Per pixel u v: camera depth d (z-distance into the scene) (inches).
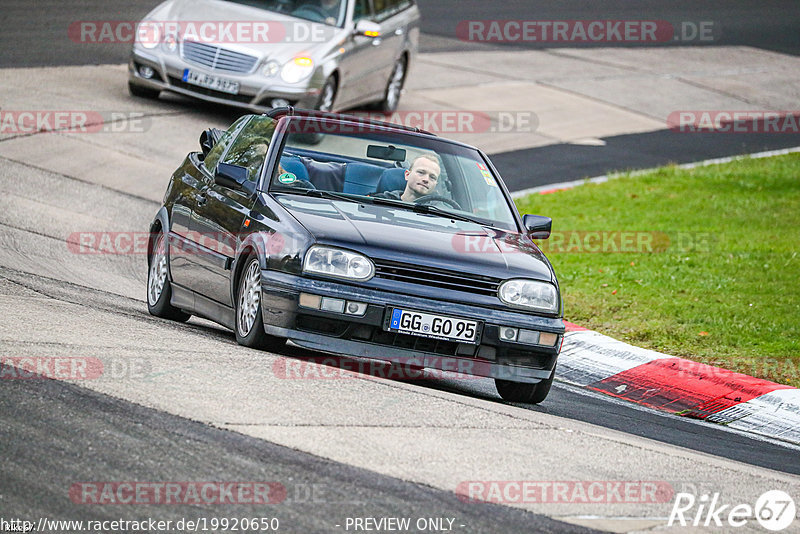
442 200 1130.7
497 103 2923.2
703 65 3754.9
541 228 1162.0
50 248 1509.6
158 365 890.7
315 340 964.6
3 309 1032.2
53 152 1973.4
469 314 976.9
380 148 1163.3
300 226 996.6
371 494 677.9
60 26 2874.0
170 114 2311.8
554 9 4291.3
